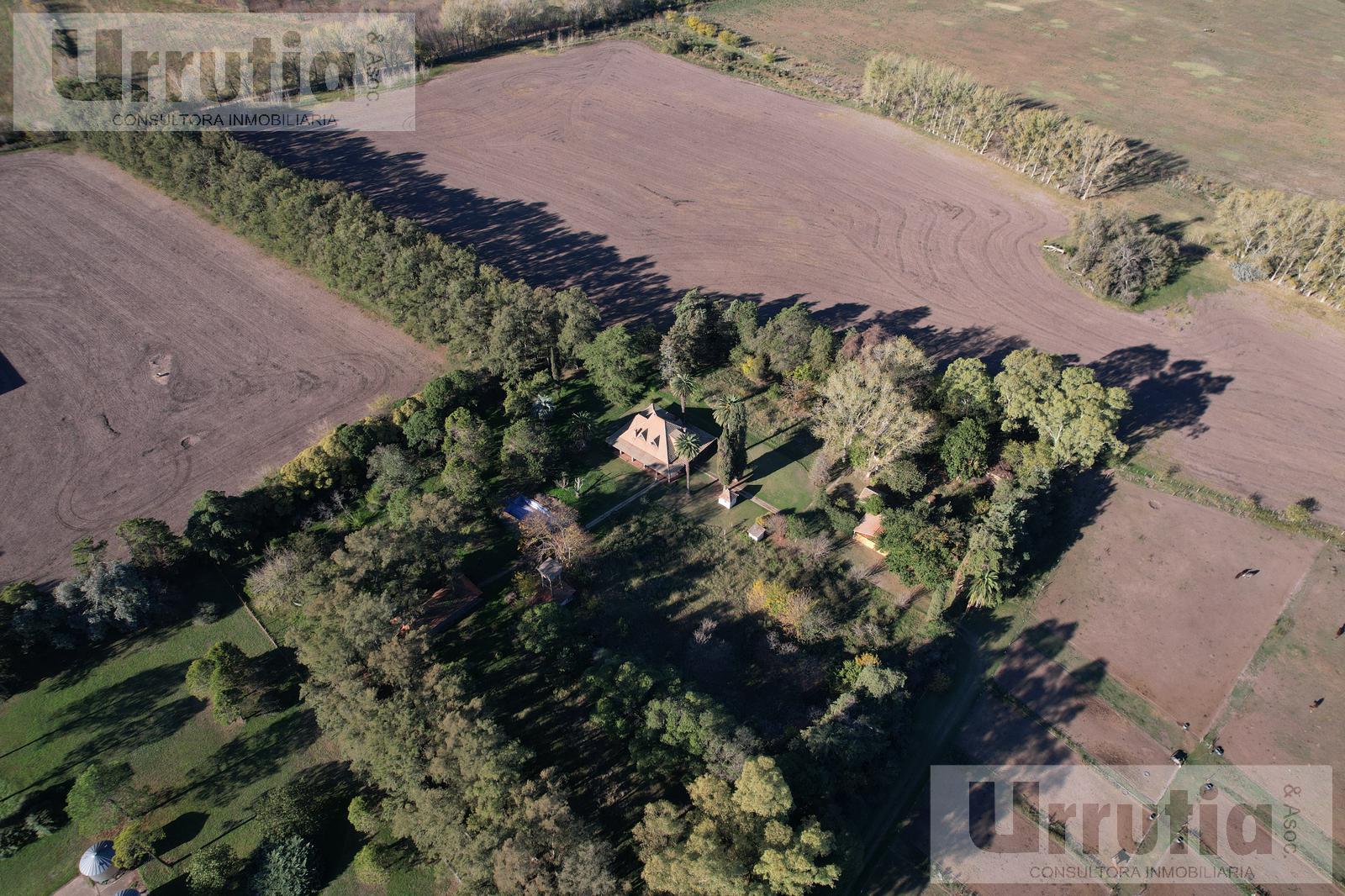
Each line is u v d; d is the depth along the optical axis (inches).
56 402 4498.0
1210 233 5620.1
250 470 4084.6
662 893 2427.4
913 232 5841.5
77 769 2940.5
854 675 3058.6
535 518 3570.4
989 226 5876.0
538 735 3002.0
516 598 3479.3
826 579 3543.3
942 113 6948.8
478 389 4453.7
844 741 2716.5
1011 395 3887.8
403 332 5007.4
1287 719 3068.4
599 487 3988.7
